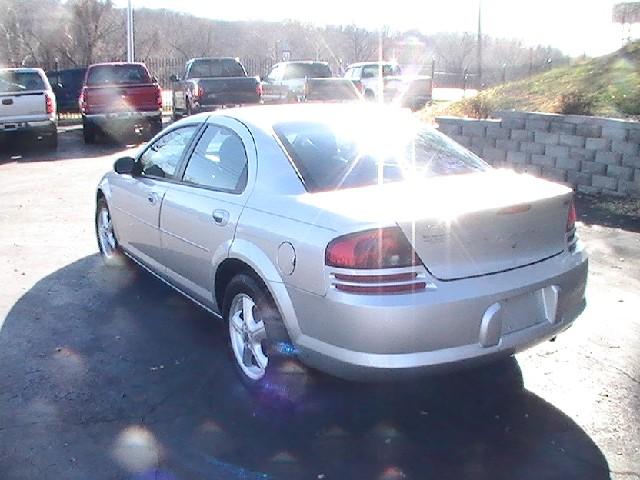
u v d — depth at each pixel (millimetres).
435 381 4070
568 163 8828
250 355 3988
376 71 24578
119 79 16688
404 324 3096
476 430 3553
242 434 3537
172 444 3447
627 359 4293
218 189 4258
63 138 17641
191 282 4621
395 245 3129
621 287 5527
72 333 4828
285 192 3734
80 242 7223
